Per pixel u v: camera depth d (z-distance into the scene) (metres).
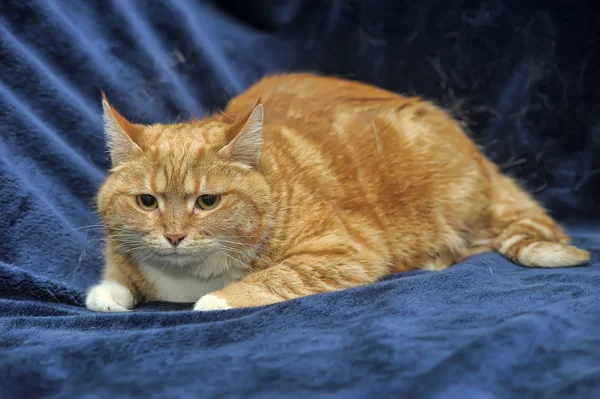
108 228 2.44
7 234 2.69
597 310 1.93
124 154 2.39
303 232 2.50
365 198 2.73
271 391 1.55
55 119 3.11
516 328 1.73
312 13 3.78
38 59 3.16
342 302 2.17
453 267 2.67
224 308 2.21
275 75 3.45
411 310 2.04
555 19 3.77
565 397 1.45
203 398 1.53
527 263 2.82
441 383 1.52
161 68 3.48
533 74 3.79
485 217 2.99
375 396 1.52
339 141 2.81
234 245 2.36
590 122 3.78
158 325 2.07
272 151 2.62
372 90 3.25
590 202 3.79
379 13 3.80
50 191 2.93
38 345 1.90
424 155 2.90
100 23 3.42
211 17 3.76
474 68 3.81
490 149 3.81
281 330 1.94
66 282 2.68
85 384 1.62
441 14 3.79
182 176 2.29
